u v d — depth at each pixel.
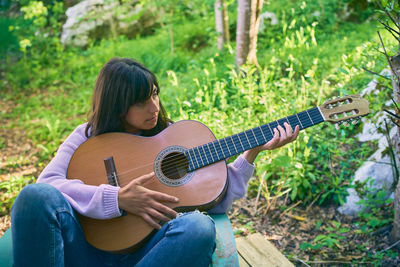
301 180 2.85
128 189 1.72
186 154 1.91
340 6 5.57
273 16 5.62
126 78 1.87
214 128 3.17
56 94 5.75
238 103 3.71
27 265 1.55
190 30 6.46
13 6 7.88
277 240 2.62
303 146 3.02
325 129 3.30
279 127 1.85
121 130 2.06
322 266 2.38
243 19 4.09
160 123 2.10
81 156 1.95
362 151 3.06
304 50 4.41
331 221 2.72
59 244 1.59
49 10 8.02
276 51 4.55
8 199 3.19
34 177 3.67
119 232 1.74
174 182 1.86
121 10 7.32
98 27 7.34
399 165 2.46
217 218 1.94
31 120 5.01
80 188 1.77
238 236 2.65
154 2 6.87
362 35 4.90
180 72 5.31
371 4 4.16
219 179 1.86
